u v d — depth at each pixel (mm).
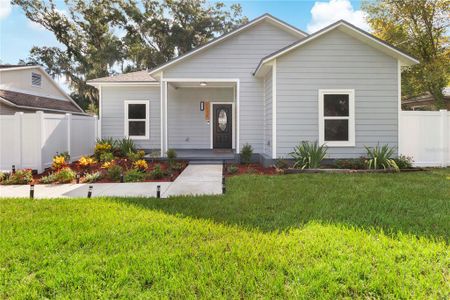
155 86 13445
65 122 10133
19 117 8680
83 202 5305
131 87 13477
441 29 14680
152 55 28484
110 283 2574
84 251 3223
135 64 28938
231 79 11352
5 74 14352
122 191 6492
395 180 6879
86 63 27297
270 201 5160
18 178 7539
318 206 4789
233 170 8727
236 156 10617
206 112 13656
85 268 2828
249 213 4488
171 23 29797
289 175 7812
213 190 6375
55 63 27469
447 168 9070
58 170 8086
